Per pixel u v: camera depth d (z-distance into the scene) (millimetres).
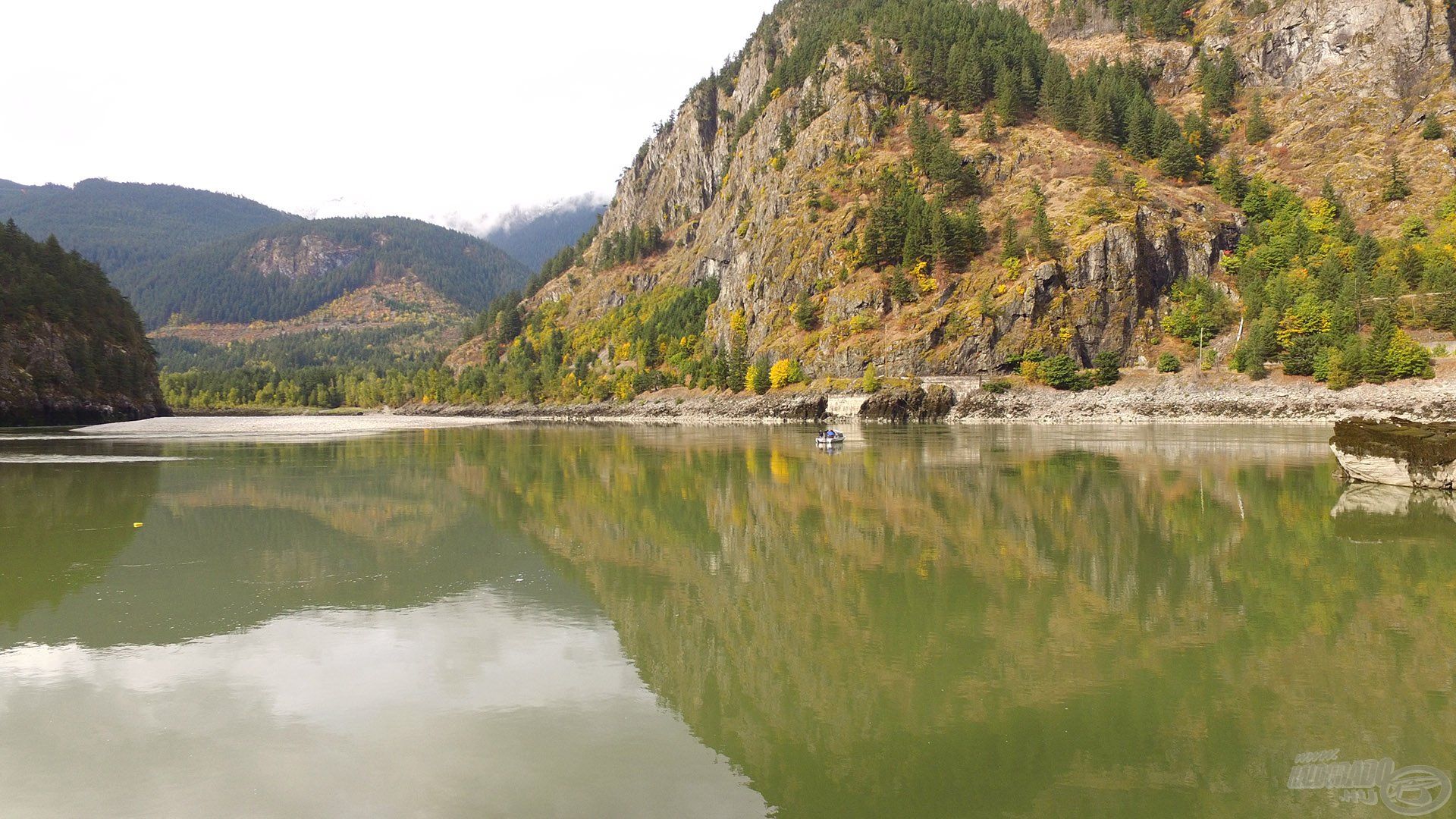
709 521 35156
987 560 26656
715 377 164250
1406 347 97250
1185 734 13523
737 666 17125
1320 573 24266
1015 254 132500
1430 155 151000
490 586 23891
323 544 30250
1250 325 118438
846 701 15180
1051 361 120500
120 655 17641
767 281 169125
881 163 174375
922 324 134000
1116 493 40969
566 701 15289
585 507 39500
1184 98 198250
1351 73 176250
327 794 11812
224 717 14445
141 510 38000
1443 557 26016
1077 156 162000
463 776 12352
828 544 29688
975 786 11898
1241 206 149750
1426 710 14242
